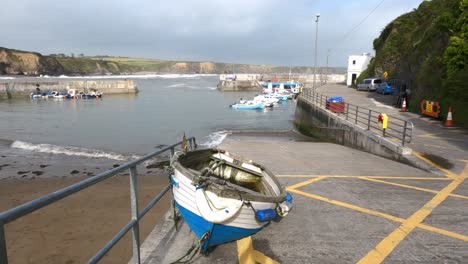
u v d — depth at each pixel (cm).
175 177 495
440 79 2075
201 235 457
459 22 2073
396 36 4797
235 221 424
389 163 1224
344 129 1975
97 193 1262
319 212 649
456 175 973
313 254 472
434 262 456
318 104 2984
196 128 3678
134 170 379
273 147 1752
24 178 1652
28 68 17350
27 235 885
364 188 841
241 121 4247
